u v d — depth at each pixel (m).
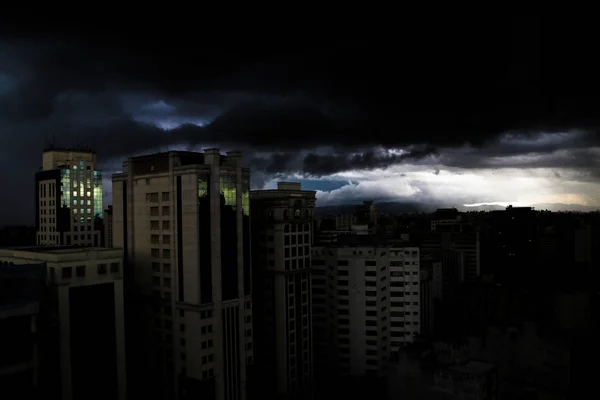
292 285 138.75
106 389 95.69
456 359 118.62
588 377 132.25
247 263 121.31
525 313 195.50
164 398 116.69
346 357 159.12
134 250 124.75
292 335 138.25
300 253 141.38
